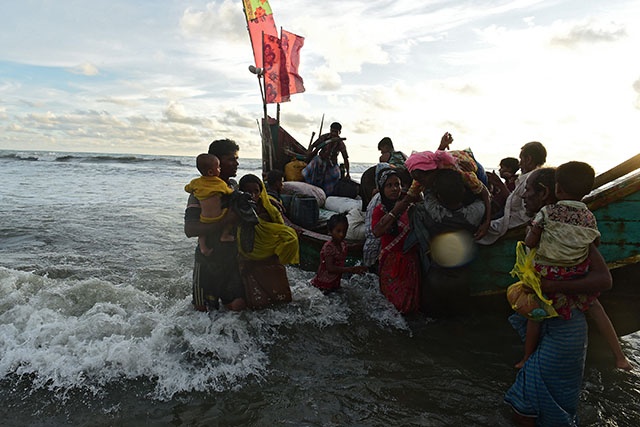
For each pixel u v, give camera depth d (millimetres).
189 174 32375
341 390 3061
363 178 6078
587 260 2453
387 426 2672
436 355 3627
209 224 3816
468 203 4062
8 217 9391
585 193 2480
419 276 4312
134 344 3420
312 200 6215
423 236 4129
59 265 5879
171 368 3219
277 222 4355
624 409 2908
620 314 3723
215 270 3996
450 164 3980
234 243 4082
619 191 3445
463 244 4035
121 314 4086
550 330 2580
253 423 2656
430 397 3008
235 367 3291
